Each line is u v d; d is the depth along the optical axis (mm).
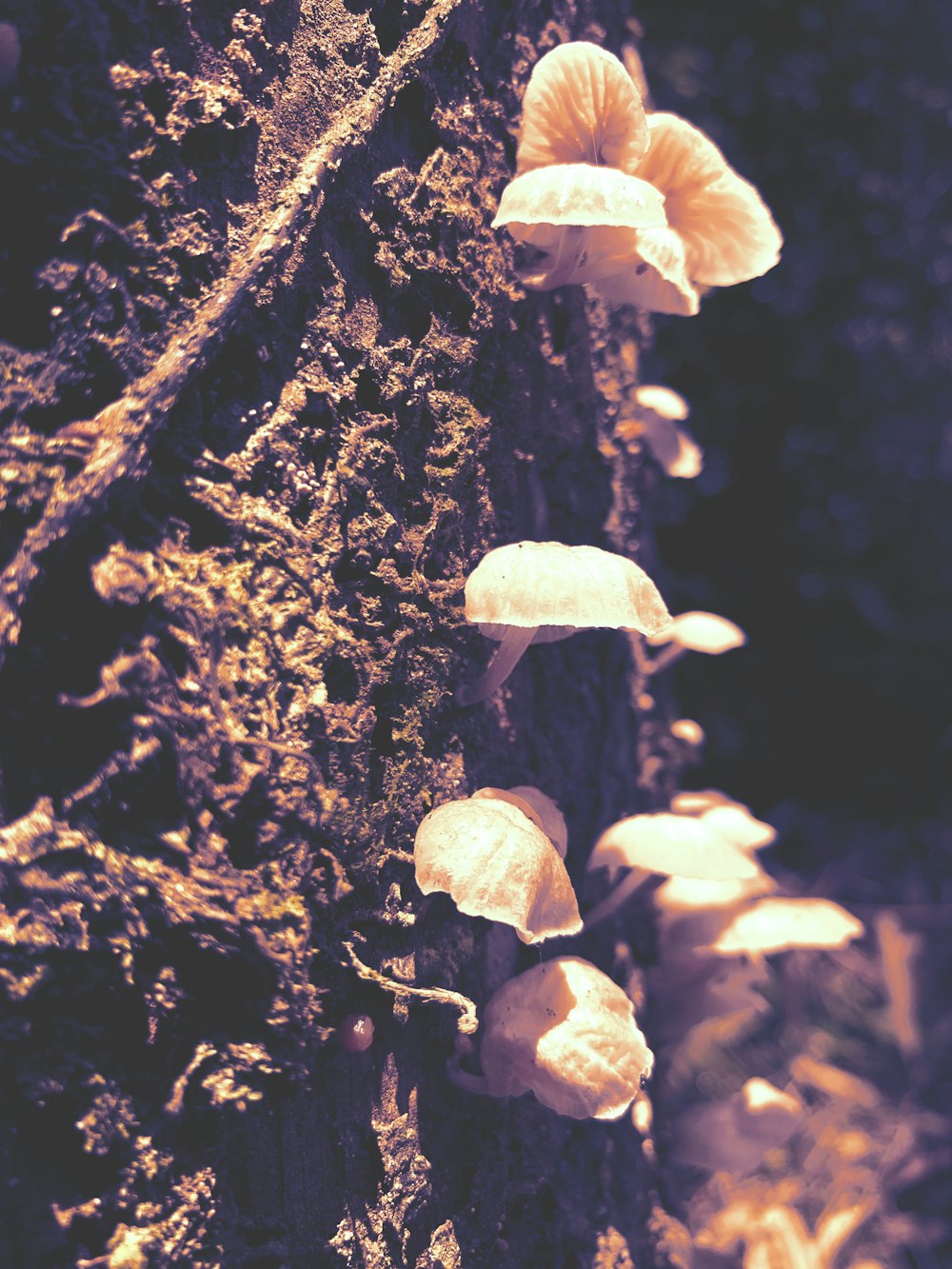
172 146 126
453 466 157
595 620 141
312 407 138
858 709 605
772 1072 428
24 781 116
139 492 123
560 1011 150
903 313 588
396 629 147
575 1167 176
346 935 138
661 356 574
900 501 597
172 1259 119
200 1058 123
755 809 620
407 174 151
